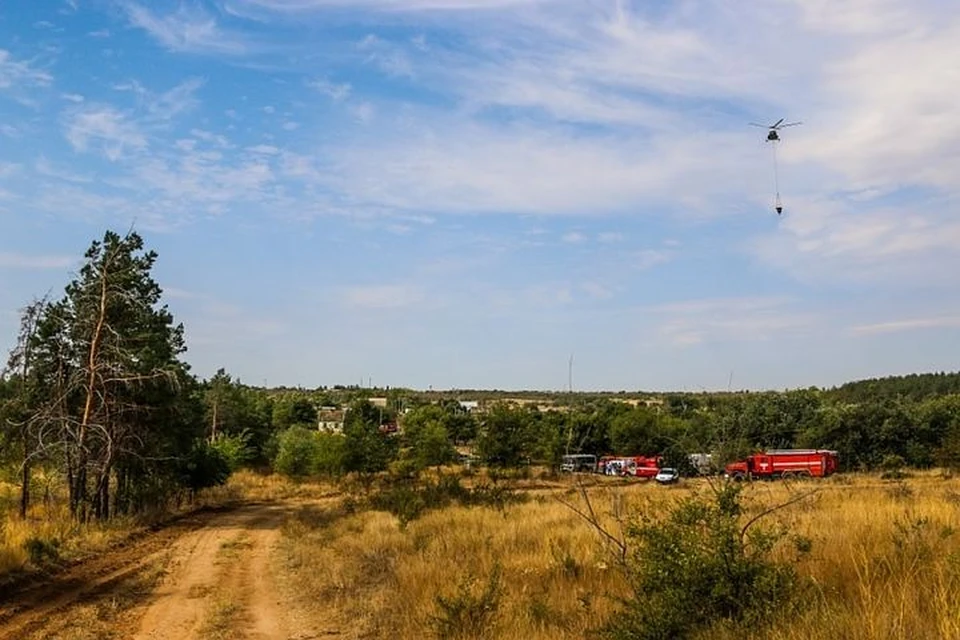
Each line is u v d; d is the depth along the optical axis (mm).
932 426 70375
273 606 14414
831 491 25250
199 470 48625
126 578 18328
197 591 16391
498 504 30719
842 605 6770
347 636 11383
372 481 62969
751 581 7258
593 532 17234
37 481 35125
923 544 9594
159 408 36375
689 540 7496
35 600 15055
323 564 19109
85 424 30844
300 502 54688
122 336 34156
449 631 9961
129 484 39125
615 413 77875
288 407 118688
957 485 35438
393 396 170875
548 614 9930
